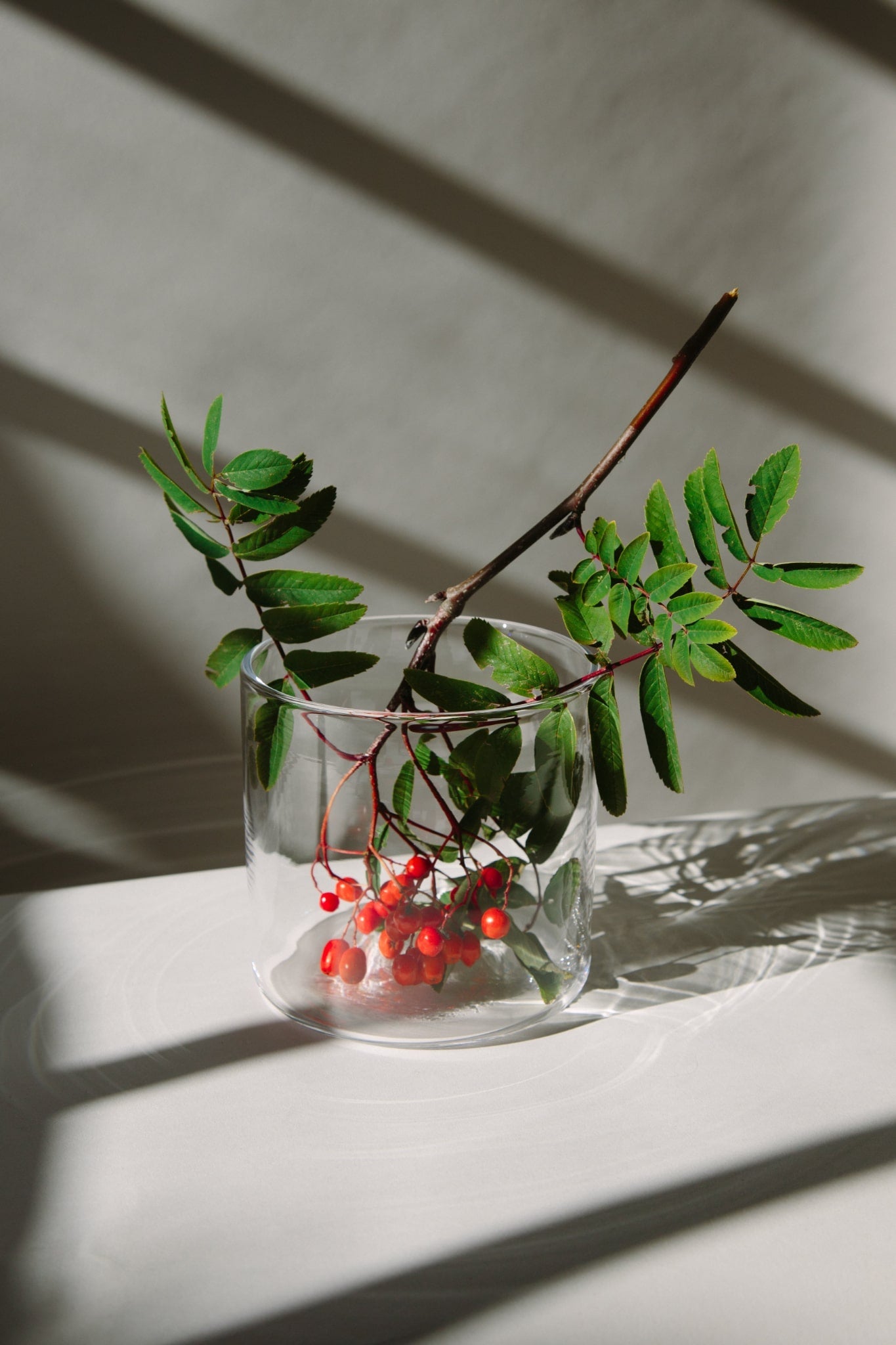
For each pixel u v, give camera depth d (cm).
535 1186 71
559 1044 78
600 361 103
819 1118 74
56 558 101
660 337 103
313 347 100
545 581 106
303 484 78
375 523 104
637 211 101
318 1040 78
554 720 75
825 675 114
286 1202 70
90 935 87
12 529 100
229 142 96
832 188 103
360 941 79
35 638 102
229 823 108
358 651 85
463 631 84
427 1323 66
